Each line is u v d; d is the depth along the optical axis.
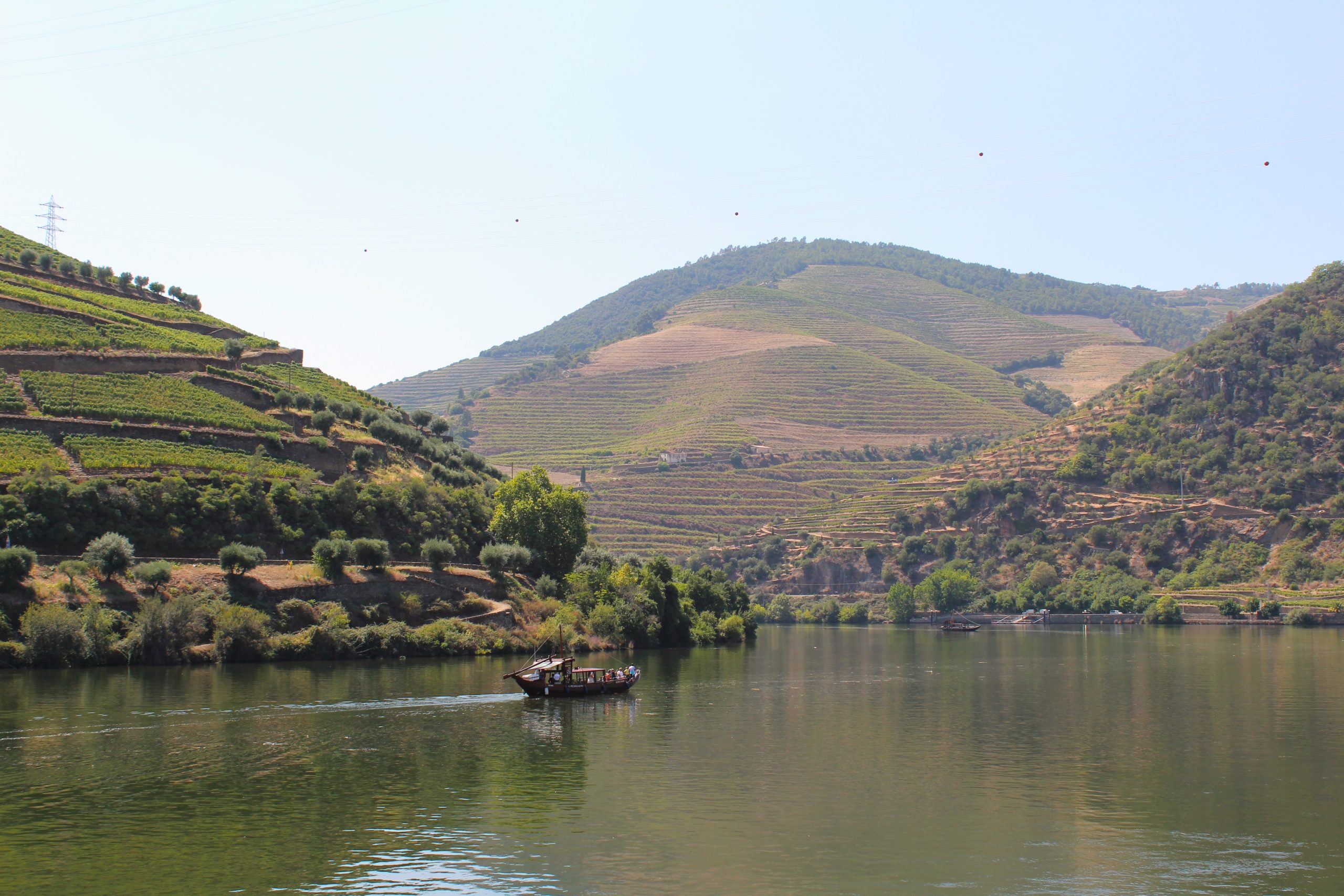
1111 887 48.81
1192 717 94.69
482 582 148.12
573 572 169.62
